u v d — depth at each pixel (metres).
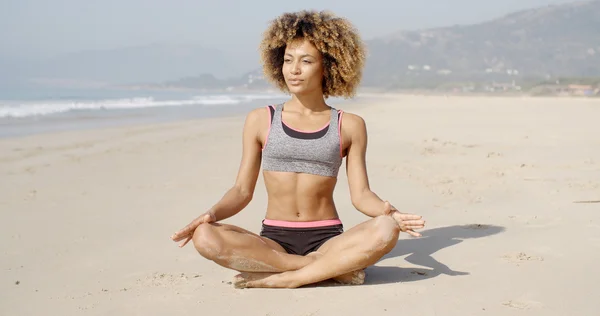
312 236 3.89
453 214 5.83
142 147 12.05
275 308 3.33
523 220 5.44
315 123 3.96
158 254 4.72
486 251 4.44
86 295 3.76
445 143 11.91
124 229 5.55
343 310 3.27
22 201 6.86
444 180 7.69
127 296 3.68
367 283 3.77
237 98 55.22
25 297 3.76
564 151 10.37
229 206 3.87
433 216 5.78
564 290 3.54
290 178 3.90
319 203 3.94
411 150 10.88
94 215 6.14
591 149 10.59
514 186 7.16
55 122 19.06
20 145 12.32
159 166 9.47
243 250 3.58
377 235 3.54
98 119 20.84
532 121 18.30
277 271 3.70
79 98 46.38
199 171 8.94
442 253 4.45
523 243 4.63
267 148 3.93
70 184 7.92
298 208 3.93
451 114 23.62
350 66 4.04
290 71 3.95
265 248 3.65
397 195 6.83
